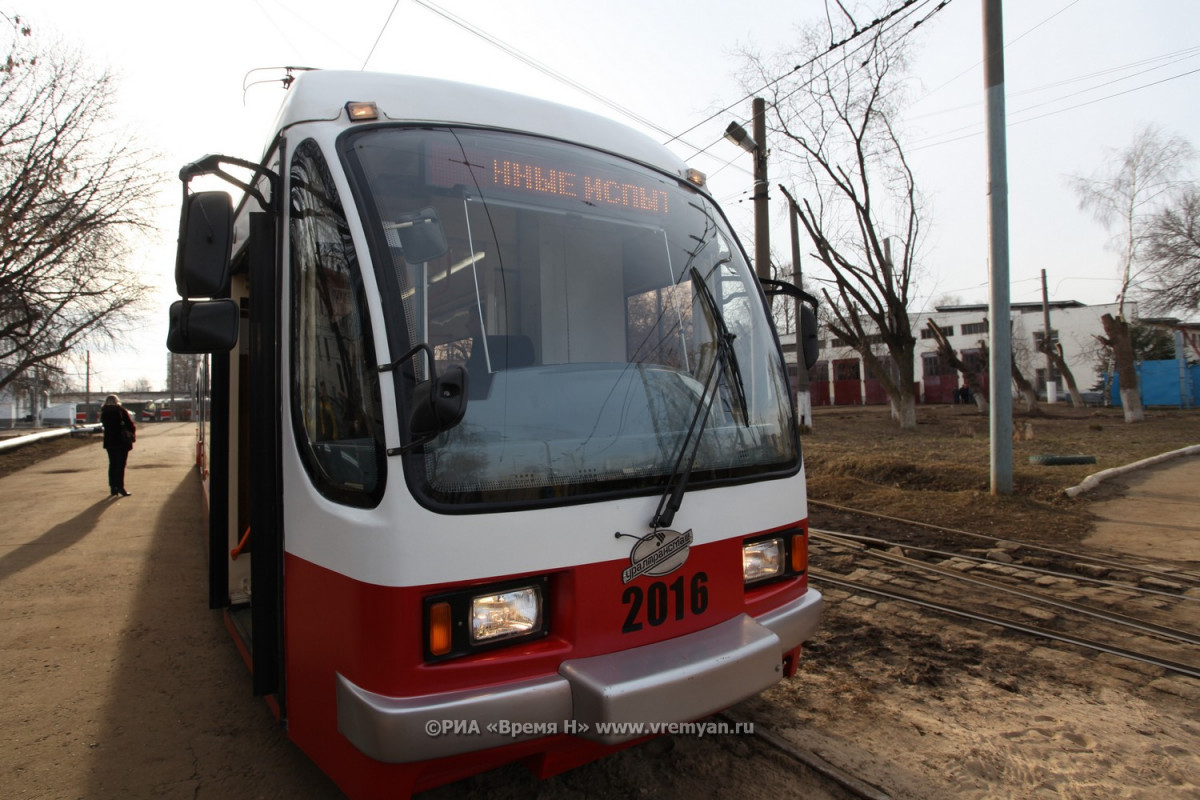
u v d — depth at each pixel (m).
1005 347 9.09
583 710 2.33
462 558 2.31
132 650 4.61
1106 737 3.42
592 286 3.09
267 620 2.88
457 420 2.22
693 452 2.71
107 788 3.05
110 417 11.39
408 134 2.87
